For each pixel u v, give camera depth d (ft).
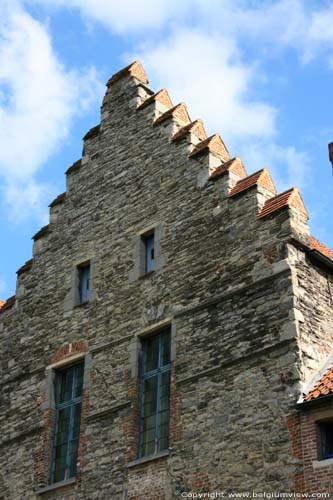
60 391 69.72
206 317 60.75
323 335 56.59
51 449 67.15
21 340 75.56
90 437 63.98
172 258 65.82
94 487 61.46
